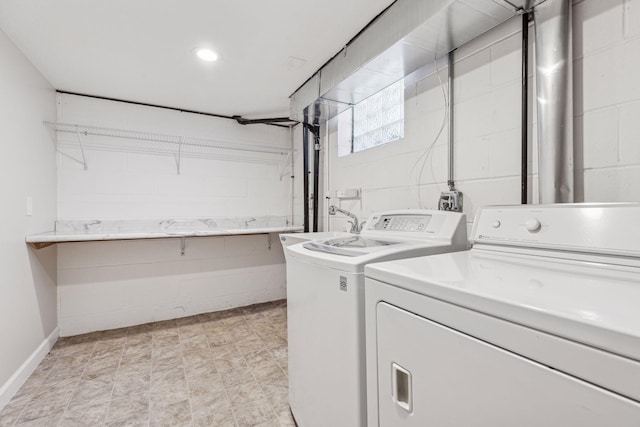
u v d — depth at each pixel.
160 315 2.87
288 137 3.55
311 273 1.21
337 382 1.05
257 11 1.59
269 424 1.46
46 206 2.29
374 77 1.89
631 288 0.62
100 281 2.64
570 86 1.10
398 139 2.03
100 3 1.51
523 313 0.53
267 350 2.23
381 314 0.86
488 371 0.58
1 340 1.61
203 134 3.10
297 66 2.18
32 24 1.66
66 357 2.13
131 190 2.78
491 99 1.44
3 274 1.65
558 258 0.90
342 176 2.63
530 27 1.29
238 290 3.25
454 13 1.28
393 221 1.65
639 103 0.99
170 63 2.12
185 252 3.00
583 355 0.45
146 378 1.85
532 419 0.52
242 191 3.29
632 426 0.40
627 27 1.02
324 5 1.55
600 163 1.08
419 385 0.73
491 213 1.15
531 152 1.28
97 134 2.65
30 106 2.03
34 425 1.45
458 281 0.70
